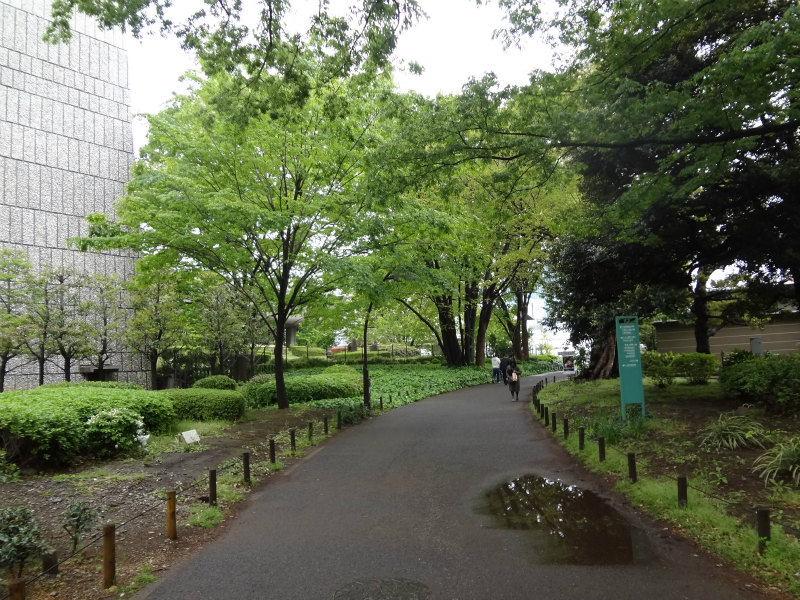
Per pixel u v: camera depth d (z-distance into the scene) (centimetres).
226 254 1495
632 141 959
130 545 593
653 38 923
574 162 1216
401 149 1045
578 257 1446
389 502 740
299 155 1452
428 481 845
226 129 1356
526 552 540
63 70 3244
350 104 1200
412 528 630
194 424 1273
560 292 1817
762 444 784
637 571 483
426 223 1454
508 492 763
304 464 996
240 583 493
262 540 607
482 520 648
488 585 468
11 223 2953
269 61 896
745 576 464
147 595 473
